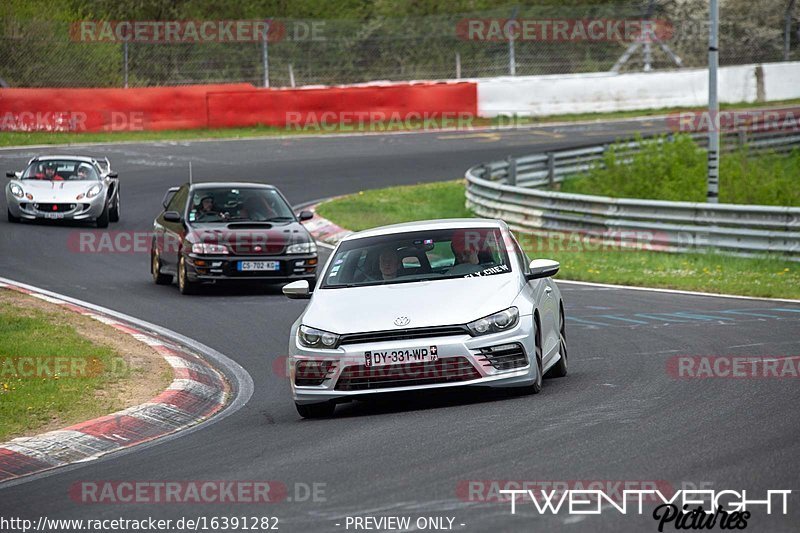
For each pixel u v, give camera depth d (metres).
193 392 35.41
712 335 41.62
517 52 164.00
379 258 34.16
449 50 164.25
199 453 26.97
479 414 28.66
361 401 34.31
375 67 161.50
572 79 150.50
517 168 100.81
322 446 26.34
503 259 33.72
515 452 23.88
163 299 56.81
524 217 81.81
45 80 145.12
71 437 29.14
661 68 170.50
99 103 129.50
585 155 107.12
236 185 62.69
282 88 141.38
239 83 148.50
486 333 30.20
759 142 118.38
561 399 30.16
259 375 39.47
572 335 43.78
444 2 184.38
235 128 135.38
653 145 100.81
